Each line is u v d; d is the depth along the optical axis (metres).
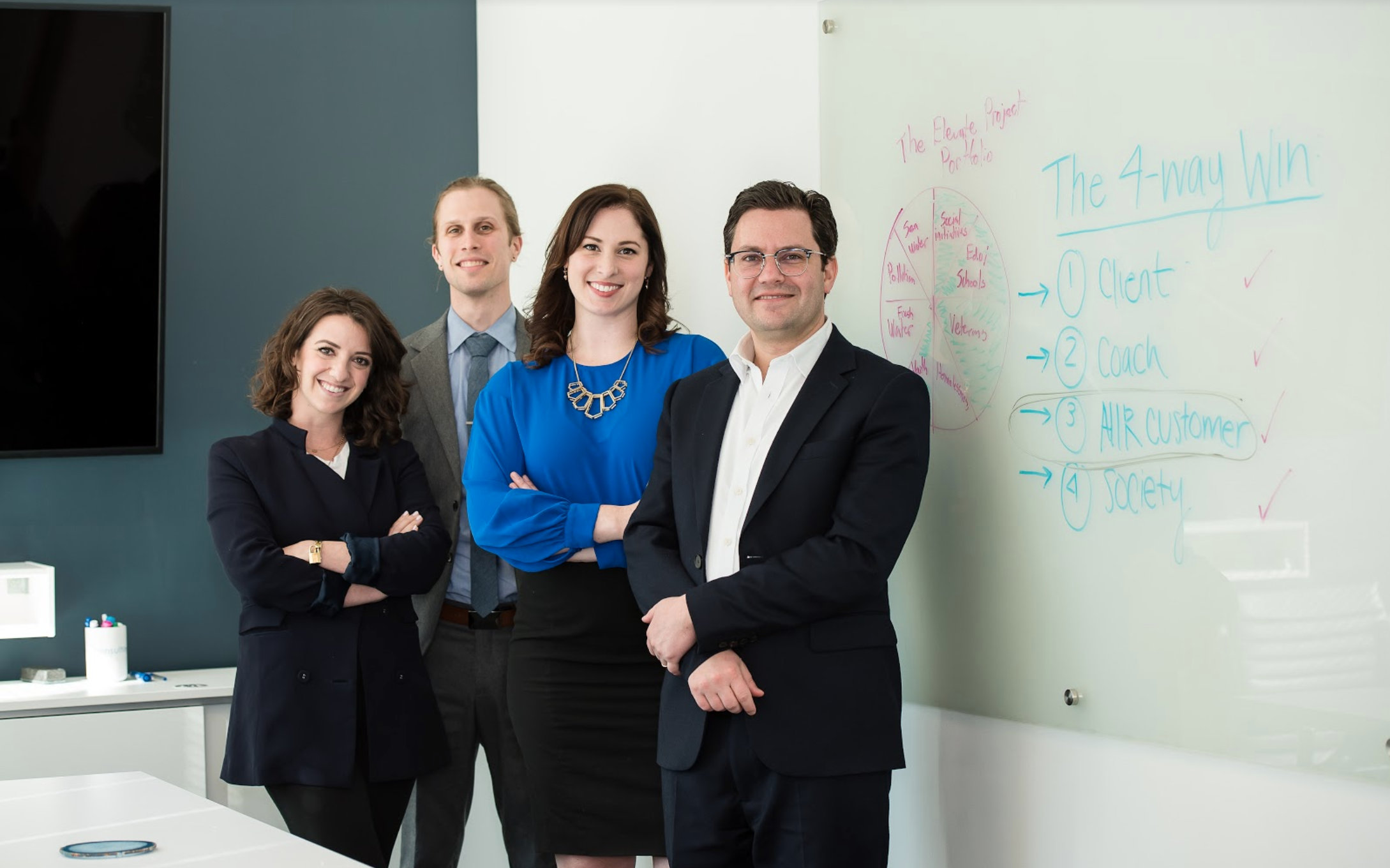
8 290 3.51
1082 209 2.01
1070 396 2.04
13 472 3.62
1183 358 1.84
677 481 2.21
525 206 3.95
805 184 2.74
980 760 2.25
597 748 2.48
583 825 2.47
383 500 2.78
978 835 2.26
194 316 3.85
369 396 2.84
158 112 3.62
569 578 2.48
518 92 3.97
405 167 4.14
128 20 3.58
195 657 3.79
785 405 2.14
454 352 3.09
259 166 3.96
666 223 3.24
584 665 2.48
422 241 4.15
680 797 2.10
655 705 2.49
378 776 2.57
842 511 2.00
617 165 3.45
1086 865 2.03
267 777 2.50
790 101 2.77
